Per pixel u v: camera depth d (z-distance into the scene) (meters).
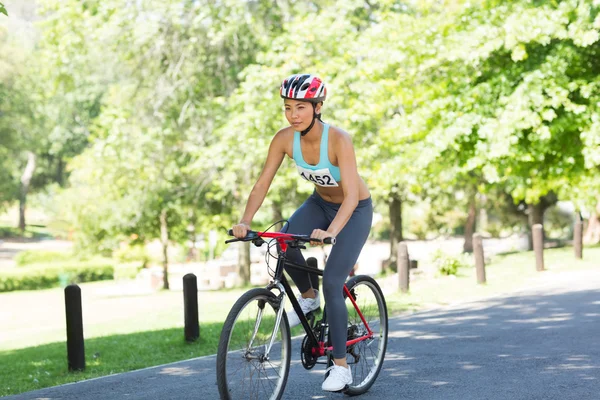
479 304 12.94
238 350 5.36
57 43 26.30
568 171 20.30
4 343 15.28
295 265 5.87
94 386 7.41
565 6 17.70
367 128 23.84
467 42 18.42
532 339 9.02
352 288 6.38
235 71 26.48
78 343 8.77
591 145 18.27
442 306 13.23
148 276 39.38
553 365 7.45
